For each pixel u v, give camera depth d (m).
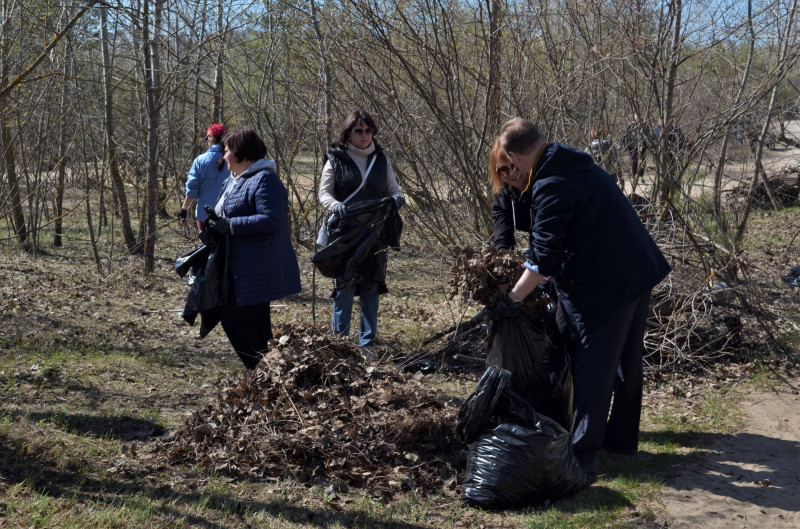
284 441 3.90
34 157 10.16
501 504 3.59
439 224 6.93
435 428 4.04
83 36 9.48
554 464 3.58
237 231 4.68
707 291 6.31
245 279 4.75
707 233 6.97
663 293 6.28
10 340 5.93
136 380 5.31
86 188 10.75
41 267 9.53
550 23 7.19
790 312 7.17
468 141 7.09
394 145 6.91
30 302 7.34
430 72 6.59
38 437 4.02
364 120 5.46
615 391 4.18
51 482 3.57
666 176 6.96
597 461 4.18
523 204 4.12
